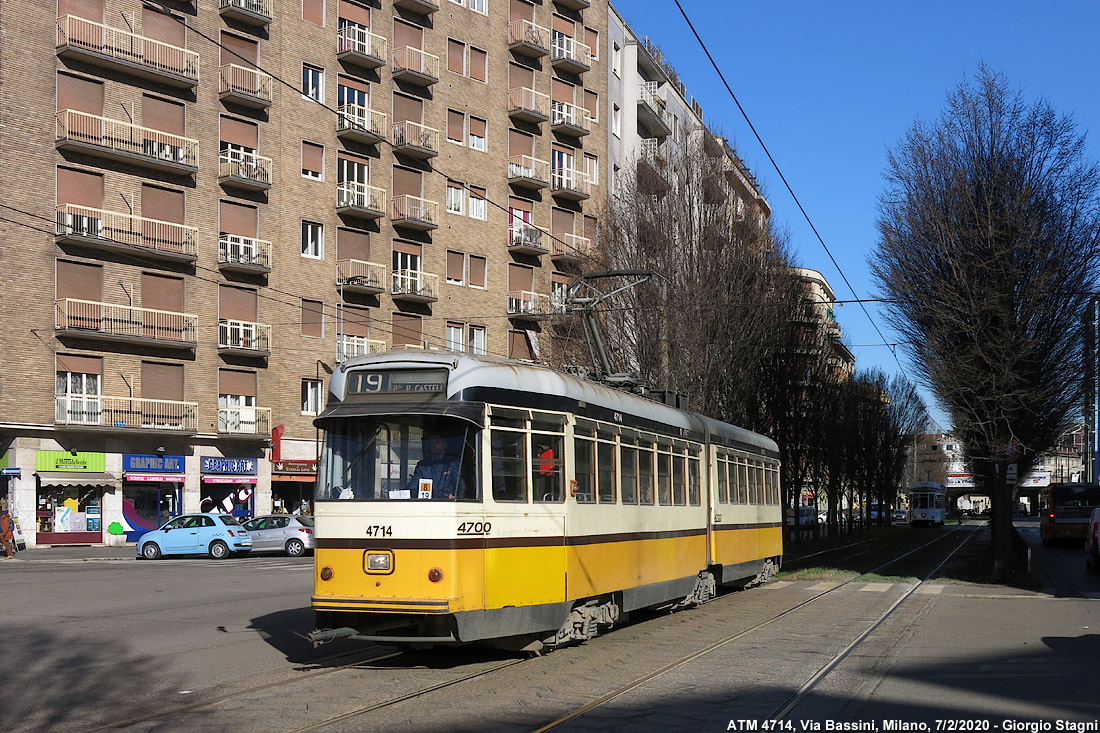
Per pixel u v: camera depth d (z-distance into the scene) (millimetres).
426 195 46531
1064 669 11492
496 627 11406
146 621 16078
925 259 25172
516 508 11859
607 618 14023
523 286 50438
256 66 41469
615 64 57531
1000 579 24031
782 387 41031
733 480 21234
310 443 43219
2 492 35844
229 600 19297
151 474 38906
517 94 50375
